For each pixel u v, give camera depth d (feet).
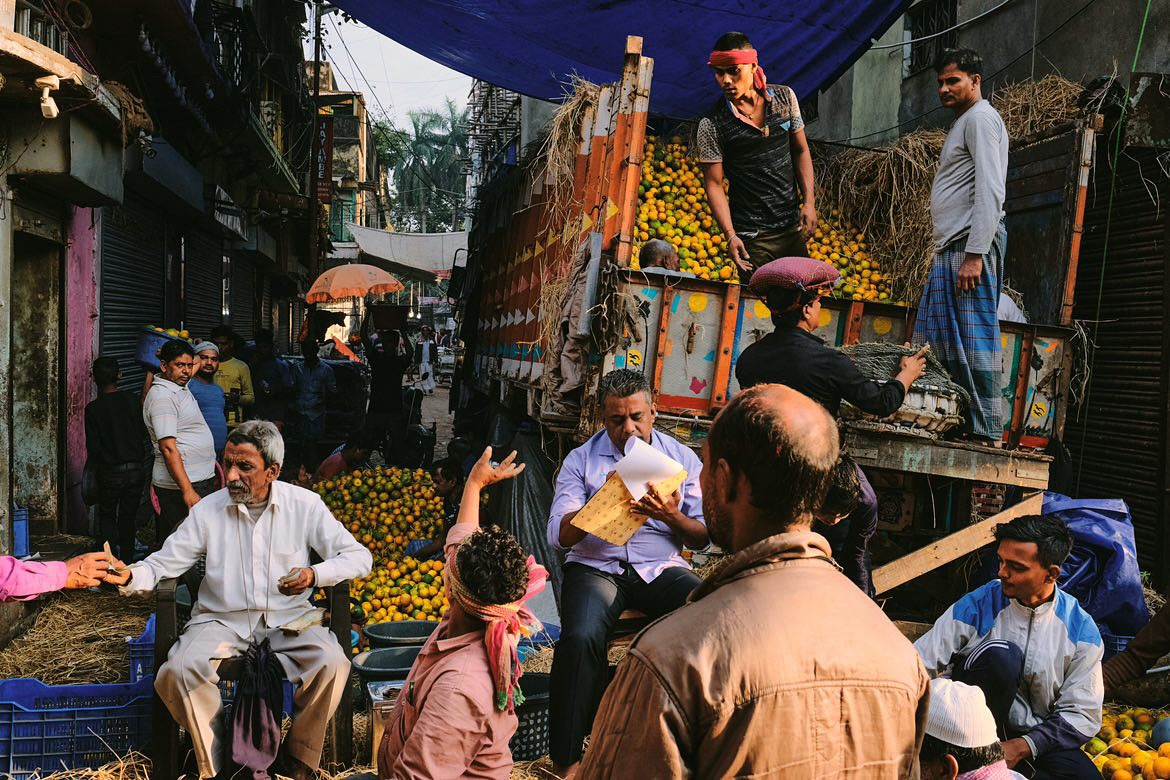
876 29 26.86
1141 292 23.21
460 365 50.39
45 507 26.78
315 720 13.21
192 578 15.85
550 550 21.40
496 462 29.58
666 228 22.56
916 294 23.50
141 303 39.01
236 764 12.51
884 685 4.97
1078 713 11.72
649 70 17.65
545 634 17.63
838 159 26.73
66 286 27.09
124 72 34.12
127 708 13.71
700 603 5.16
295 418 41.19
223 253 63.77
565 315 18.57
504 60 31.07
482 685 8.75
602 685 12.44
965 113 17.08
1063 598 12.25
